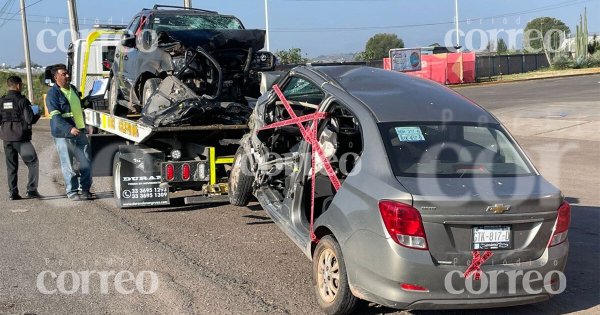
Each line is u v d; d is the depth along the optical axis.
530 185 4.89
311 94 7.03
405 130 5.20
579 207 8.98
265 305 5.39
